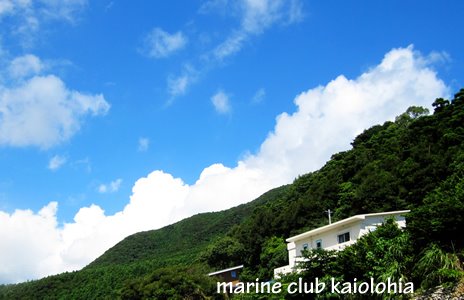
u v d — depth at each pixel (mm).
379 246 23078
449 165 45406
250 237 63125
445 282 19859
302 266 26531
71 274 82000
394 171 52781
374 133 73938
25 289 79000
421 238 21938
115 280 75688
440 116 57469
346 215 53031
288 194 71312
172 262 79688
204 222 123438
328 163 73000
